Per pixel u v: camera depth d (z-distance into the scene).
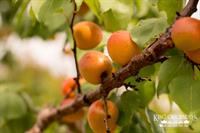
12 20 1.24
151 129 0.76
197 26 0.58
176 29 0.59
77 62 0.76
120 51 0.65
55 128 1.15
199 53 0.60
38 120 1.03
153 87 0.75
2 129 1.14
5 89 1.12
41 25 0.94
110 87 0.67
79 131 1.13
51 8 0.69
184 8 0.63
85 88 0.88
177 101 0.61
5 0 1.34
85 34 0.73
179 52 0.64
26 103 1.14
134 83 0.70
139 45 0.64
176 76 0.64
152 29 0.65
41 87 1.77
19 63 1.86
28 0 0.80
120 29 0.77
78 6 0.68
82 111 0.94
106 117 0.67
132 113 0.74
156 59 0.62
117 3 0.74
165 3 0.68
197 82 0.62
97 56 0.67
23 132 1.14
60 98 1.08
